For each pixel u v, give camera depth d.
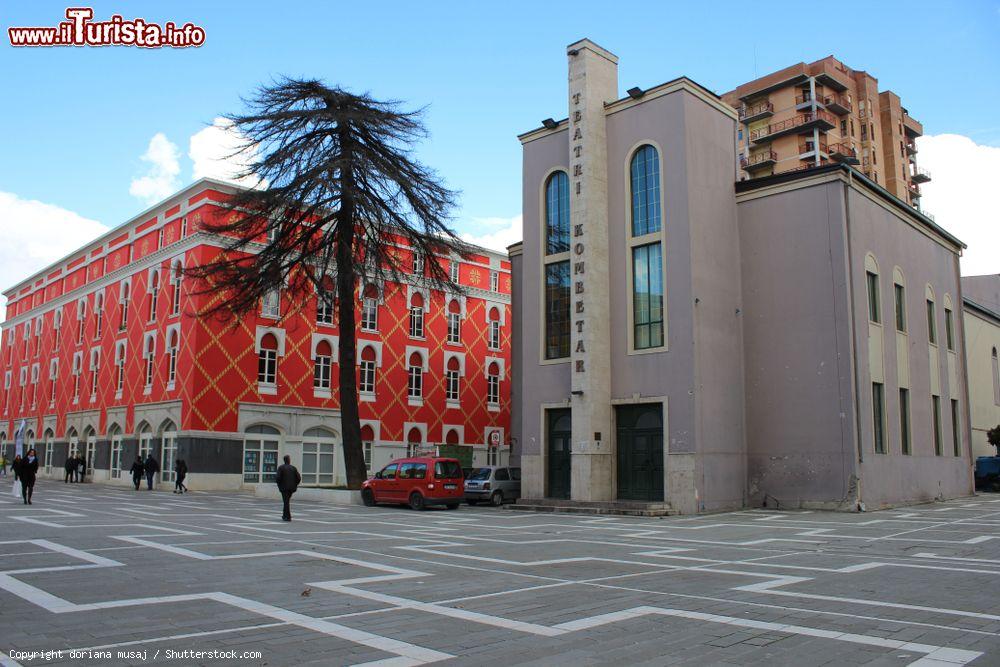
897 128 81.06
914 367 31.58
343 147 30.67
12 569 10.77
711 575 11.51
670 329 26.58
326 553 13.44
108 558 12.07
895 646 7.08
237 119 30.06
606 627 7.76
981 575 11.67
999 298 51.31
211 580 10.23
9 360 66.50
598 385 27.52
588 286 27.75
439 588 9.99
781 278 27.88
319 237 32.41
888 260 30.42
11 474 59.88
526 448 29.89
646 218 27.94
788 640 7.27
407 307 49.53
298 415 42.75
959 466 34.81
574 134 29.09
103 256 52.62
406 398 48.62
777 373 27.55
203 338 39.56
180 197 43.59
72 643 6.75
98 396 49.88
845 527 20.20
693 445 25.42
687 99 27.34
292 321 43.00
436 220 31.56
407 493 27.06
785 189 28.17
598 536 17.80
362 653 6.60
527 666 6.30
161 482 41.00
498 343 55.25
